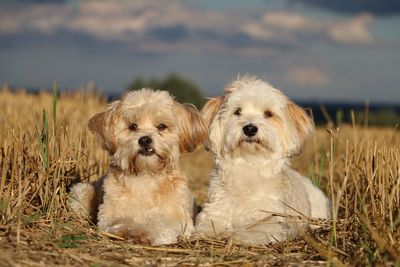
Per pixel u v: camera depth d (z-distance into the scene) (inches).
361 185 282.4
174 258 209.2
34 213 244.8
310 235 241.8
